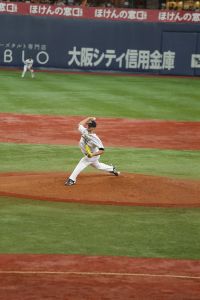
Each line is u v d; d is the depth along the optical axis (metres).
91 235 34.84
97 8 134.62
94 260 30.62
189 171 52.53
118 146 63.31
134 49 136.25
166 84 120.19
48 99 94.00
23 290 26.33
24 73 121.50
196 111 88.88
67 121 77.12
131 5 146.62
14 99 92.62
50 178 45.88
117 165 53.81
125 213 39.28
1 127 71.69
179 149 63.19
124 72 137.25
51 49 135.12
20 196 42.06
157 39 135.75
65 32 134.75
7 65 135.00
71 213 38.91
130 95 101.81
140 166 53.88
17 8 132.88
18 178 46.62
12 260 30.20
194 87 117.06
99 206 40.41
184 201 42.03
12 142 63.56
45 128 72.19
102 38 135.62
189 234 35.75
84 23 134.62
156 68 137.00
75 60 136.12
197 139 69.38
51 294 25.98
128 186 43.47
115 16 135.00
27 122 75.50
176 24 134.88
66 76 127.31
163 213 39.66
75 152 59.44
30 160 55.16
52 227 36.06
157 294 26.34
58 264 29.88
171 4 147.00
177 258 31.44
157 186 43.94
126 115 82.88
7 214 38.34
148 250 32.59
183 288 27.19
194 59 136.38
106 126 74.81
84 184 43.88
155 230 36.22
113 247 32.84
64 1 145.12
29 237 34.09
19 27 133.50
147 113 85.19
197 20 134.75
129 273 28.89
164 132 72.62
